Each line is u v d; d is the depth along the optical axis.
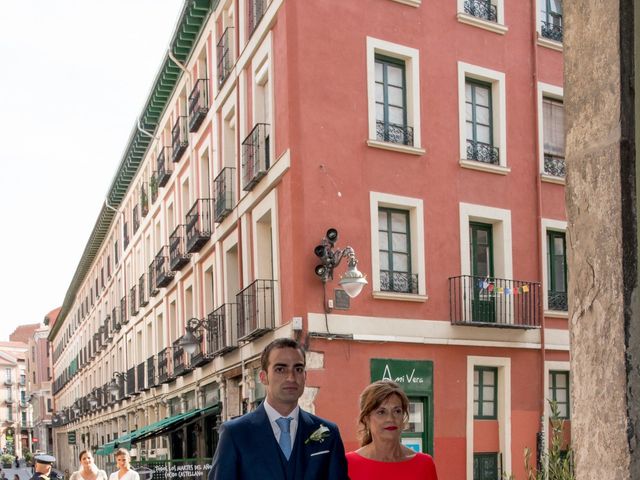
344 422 14.21
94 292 49.12
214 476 4.17
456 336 15.73
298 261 14.34
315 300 14.29
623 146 3.04
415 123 15.80
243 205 17.81
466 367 15.82
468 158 16.56
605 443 3.00
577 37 3.23
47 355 99.56
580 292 3.16
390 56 15.88
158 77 25.84
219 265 20.06
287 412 4.33
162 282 26.86
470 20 16.72
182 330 24.78
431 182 15.87
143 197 32.00
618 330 3.00
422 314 15.38
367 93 15.28
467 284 15.93
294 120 14.66
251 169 17.19
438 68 16.27
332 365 14.26
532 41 17.72
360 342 14.59
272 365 4.31
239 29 18.44
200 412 19.78
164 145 28.33
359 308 14.66
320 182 14.64
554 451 6.55
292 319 14.20
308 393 13.93
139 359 33.22
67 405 68.88
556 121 18.16
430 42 16.22
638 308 2.99
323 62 14.94
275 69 15.66
